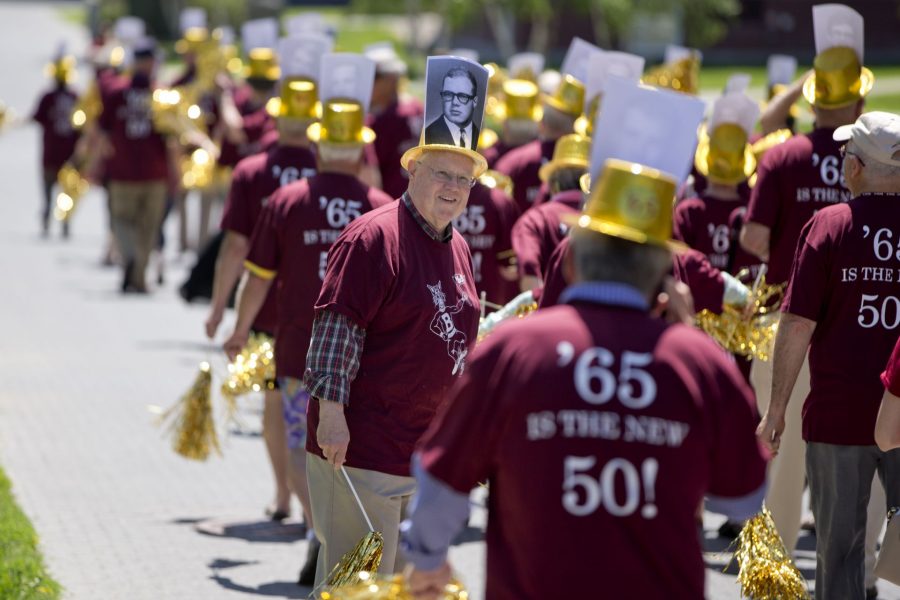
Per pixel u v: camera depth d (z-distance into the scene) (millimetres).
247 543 27031
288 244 23547
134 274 58531
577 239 12625
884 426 17578
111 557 25672
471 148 18281
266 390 27797
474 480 12641
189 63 57812
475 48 168250
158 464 32625
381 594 14391
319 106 27172
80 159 73438
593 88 28453
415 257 18297
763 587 18422
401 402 18375
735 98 27109
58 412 37250
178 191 63719
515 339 12430
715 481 12484
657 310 13461
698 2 134125
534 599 12125
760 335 24156
